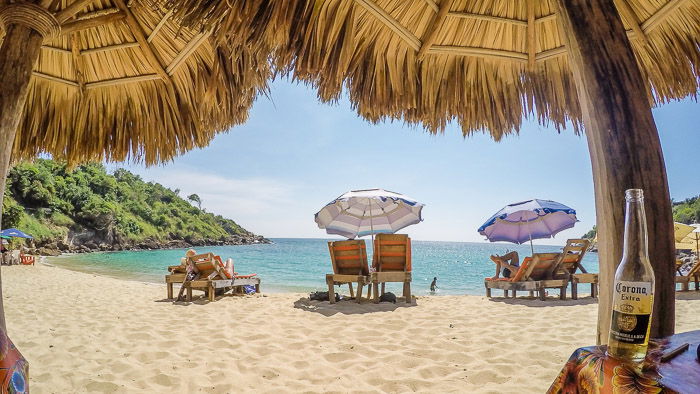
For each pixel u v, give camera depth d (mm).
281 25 1567
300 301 7098
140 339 4371
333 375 3250
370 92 2246
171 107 2531
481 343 4102
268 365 3490
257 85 2539
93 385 3053
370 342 4180
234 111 2557
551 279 7547
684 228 13969
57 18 1631
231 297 7672
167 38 2332
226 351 3902
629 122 1240
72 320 5391
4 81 1418
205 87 2402
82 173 72125
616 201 1219
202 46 2312
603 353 975
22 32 1493
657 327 1160
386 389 2977
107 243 61000
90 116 2490
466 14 2152
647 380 811
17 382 977
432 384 3047
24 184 51781
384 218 9242
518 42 2314
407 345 4051
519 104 2395
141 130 2551
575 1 1362
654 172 1210
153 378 3203
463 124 2467
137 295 8508
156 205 91562
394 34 2148
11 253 20578
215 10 1491
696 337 1140
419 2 2059
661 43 2166
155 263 32062
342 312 5938
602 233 1271
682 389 758
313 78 2148
